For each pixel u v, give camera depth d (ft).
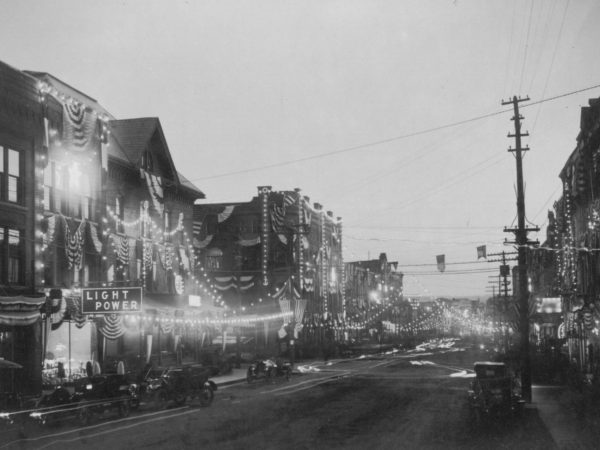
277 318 213.25
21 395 81.30
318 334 262.06
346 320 311.27
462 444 53.78
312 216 265.75
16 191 96.37
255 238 231.30
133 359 124.36
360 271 345.31
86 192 115.65
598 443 54.39
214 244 237.04
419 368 169.78
